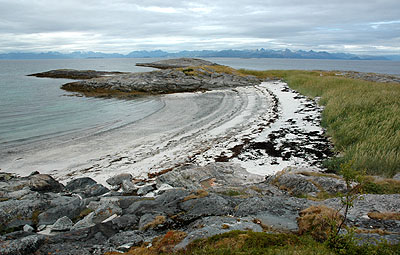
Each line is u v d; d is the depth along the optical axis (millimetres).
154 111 27438
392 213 6457
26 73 85375
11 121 22844
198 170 12352
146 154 15508
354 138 14570
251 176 11922
